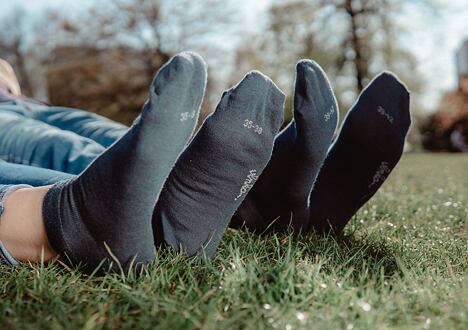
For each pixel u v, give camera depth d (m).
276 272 1.17
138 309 1.03
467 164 8.91
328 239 1.71
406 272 1.24
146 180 1.12
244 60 22.42
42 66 26.22
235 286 1.11
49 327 0.93
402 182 4.84
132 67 23.70
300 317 0.96
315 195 1.83
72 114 2.06
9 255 1.27
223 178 1.30
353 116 1.79
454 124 27.09
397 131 1.78
